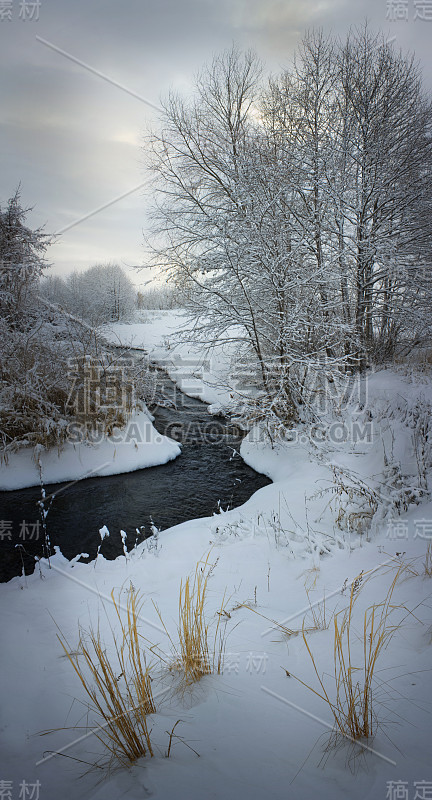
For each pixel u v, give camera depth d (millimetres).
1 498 7703
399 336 13070
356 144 10852
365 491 5406
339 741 1787
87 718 2137
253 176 9547
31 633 3154
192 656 2426
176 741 1849
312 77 11297
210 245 11102
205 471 9055
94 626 3232
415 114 11008
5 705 2283
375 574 3668
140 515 7027
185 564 4566
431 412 6773
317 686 2201
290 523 5488
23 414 8875
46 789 1648
